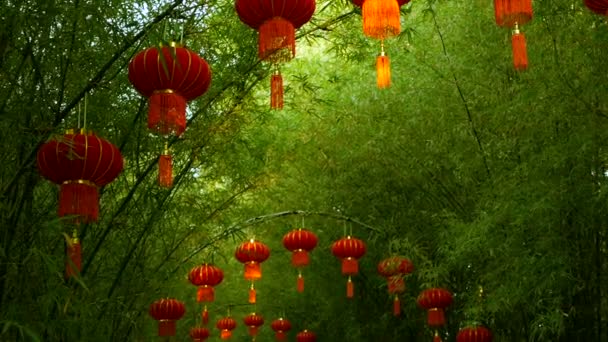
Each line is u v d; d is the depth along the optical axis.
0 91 4.48
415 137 7.65
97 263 6.84
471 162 6.79
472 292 7.36
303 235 7.55
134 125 5.57
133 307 7.23
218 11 6.54
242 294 13.70
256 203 10.34
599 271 6.10
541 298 6.21
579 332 6.43
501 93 6.48
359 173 8.66
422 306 7.33
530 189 5.58
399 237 8.44
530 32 5.88
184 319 12.89
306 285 11.22
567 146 5.37
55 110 4.51
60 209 3.79
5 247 4.23
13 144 4.50
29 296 4.37
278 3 3.92
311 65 9.23
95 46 5.26
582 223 5.68
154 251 8.28
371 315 10.38
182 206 7.69
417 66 7.38
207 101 6.50
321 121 8.71
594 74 5.34
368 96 7.89
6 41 4.07
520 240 5.88
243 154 8.46
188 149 6.69
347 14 6.23
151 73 3.87
